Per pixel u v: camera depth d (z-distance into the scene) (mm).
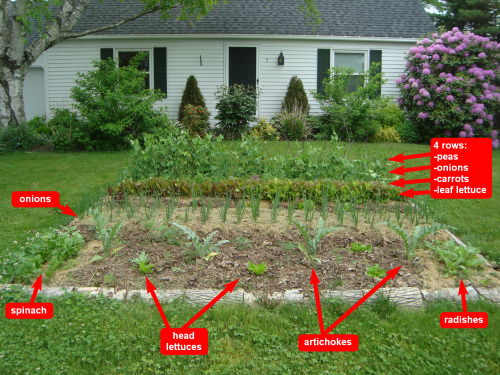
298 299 3238
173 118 13461
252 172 6277
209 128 12664
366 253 3947
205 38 13133
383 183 5727
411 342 2850
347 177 6020
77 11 11016
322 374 2531
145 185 5605
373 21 14102
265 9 14320
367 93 12016
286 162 6172
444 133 12648
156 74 13352
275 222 4617
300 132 11898
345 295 3279
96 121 10016
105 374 2500
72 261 3766
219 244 3814
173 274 3553
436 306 3244
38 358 2600
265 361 2639
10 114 10391
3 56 10164
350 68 12141
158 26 13312
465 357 2707
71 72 13305
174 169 6262
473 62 12547
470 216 5293
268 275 3549
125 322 2957
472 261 3762
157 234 4250
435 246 4102
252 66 13391
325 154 7262
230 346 2762
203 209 4613
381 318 3109
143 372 2521
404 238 3865
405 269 3686
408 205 5121
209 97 13461
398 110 12945
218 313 3059
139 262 3621
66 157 9164
